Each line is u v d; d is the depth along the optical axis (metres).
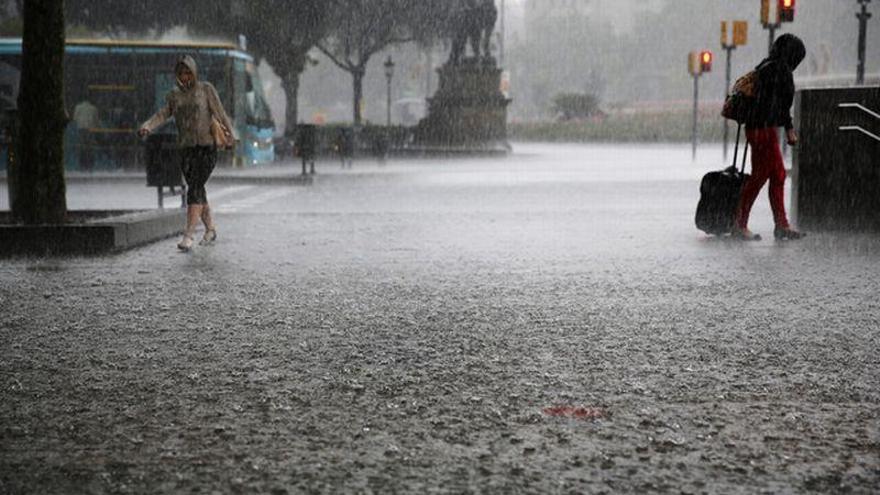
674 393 8.12
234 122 51.50
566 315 11.66
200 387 8.36
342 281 14.41
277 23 74.25
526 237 20.33
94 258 17.23
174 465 6.34
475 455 6.52
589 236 20.42
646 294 13.13
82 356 9.55
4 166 47.25
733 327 10.91
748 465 6.32
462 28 69.88
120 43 49.50
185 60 18.47
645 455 6.52
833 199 20.80
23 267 16.02
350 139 55.78
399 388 8.30
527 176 44.53
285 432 7.06
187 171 18.61
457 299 12.82
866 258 16.59
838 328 10.81
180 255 17.69
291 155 69.12
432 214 25.91
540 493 5.81
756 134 19.22
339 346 9.98
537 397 8.01
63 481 6.05
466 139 69.94
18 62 48.19
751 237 19.52
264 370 8.97
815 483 6.00
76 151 49.50
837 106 20.53
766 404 7.80
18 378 8.70
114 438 6.93
